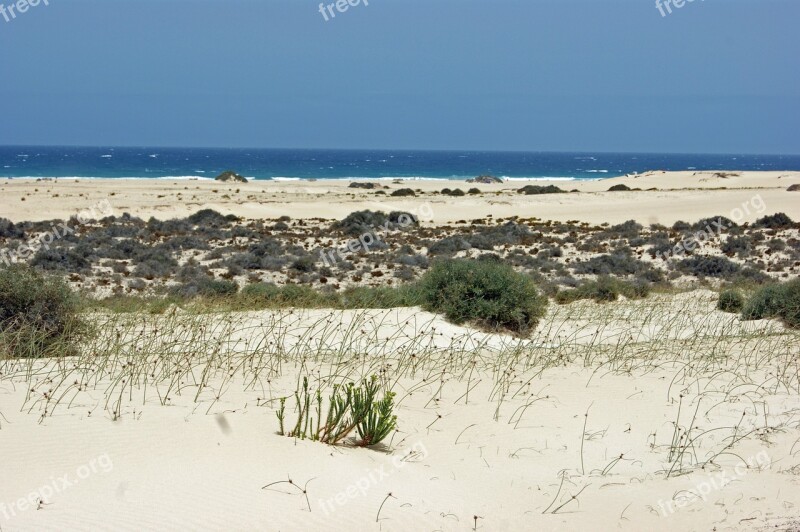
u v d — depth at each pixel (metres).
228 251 34.22
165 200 55.12
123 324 13.53
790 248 38.44
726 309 20.39
